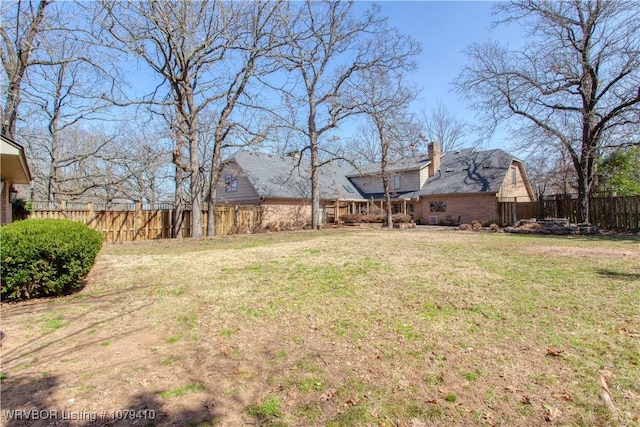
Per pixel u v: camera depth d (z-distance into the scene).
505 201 22.03
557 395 2.29
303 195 24.16
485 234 15.09
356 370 2.69
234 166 24.05
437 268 6.46
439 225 24.38
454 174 25.64
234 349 3.11
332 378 2.58
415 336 3.30
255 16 14.98
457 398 2.28
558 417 2.07
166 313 4.12
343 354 2.96
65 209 12.96
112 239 13.94
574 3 14.87
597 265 6.66
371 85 19.00
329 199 25.95
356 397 2.32
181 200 16.86
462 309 4.06
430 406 2.21
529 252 8.62
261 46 15.40
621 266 6.52
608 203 15.44
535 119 16.77
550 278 5.56
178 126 14.00
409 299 4.49
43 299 4.74
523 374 2.56
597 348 2.97
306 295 4.78
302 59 17.41
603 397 2.25
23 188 22.88
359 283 5.38
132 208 14.68
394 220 23.61
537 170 28.20
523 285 5.13
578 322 3.58
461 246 10.12
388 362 2.80
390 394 2.35
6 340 3.34
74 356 2.99
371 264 6.98
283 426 2.04
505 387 2.40
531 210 19.89
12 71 11.98
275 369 2.73
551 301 4.32
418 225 24.67
